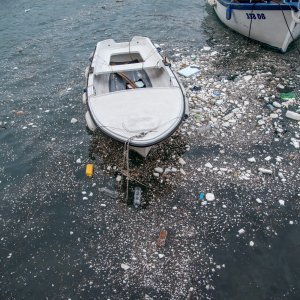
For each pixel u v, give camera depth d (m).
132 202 7.43
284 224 6.86
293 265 6.17
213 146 8.70
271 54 12.84
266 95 10.46
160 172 8.05
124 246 6.62
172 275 6.11
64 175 8.23
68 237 6.87
